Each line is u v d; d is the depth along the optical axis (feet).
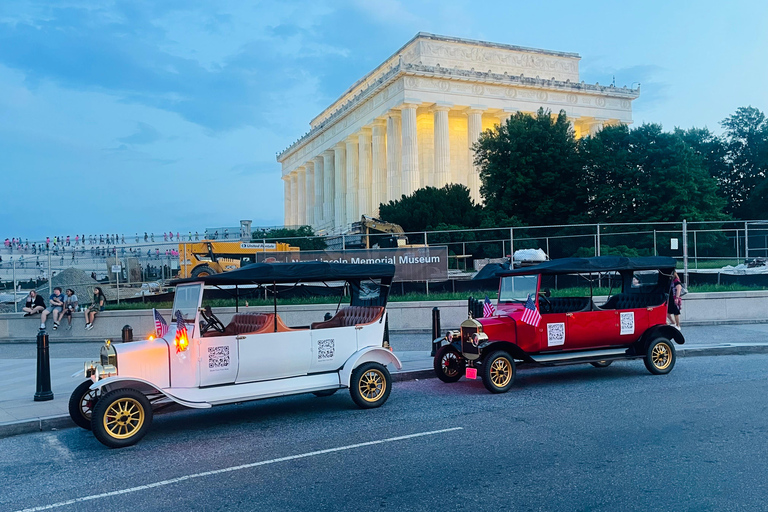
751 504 18.62
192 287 32.04
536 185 158.81
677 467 22.24
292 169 348.18
